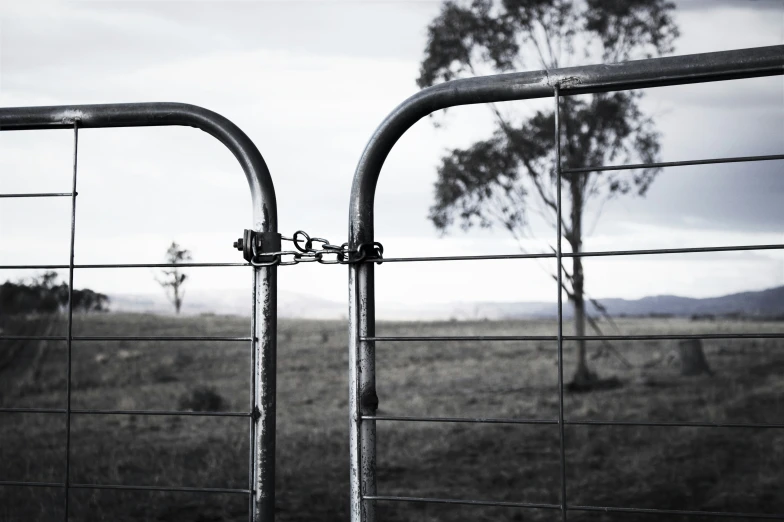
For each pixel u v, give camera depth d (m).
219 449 11.10
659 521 7.53
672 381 14.18
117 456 10.73
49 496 8.35
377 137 1.26
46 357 16.14
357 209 1.26
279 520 7.92
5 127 1.36
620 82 1.17
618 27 12.80
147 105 1.33
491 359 16.52
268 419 1.26
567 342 16.05
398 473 9.89
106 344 17.36
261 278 1.28
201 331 18.48
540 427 11.68
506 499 8.58
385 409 14.53
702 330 15.55
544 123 13.17
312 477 9.82
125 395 15.56
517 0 12.78
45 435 12.23
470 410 13.87
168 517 7.63
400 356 17.50
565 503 1.10
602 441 10.73
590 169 1.13
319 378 17.06
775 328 15.14
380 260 1.24
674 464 9.45
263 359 1.26
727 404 12.61
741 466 9.19
